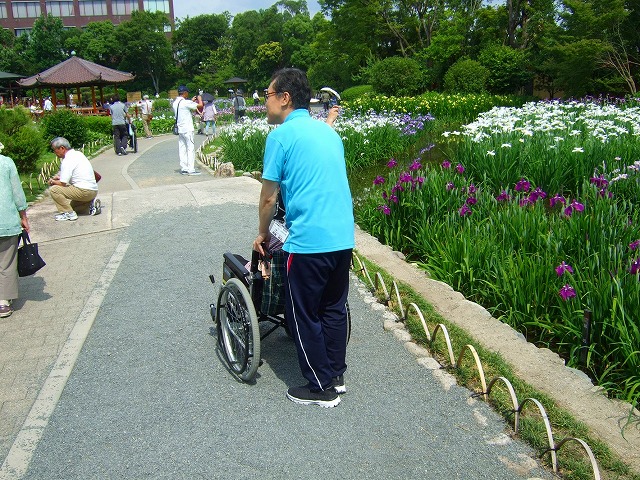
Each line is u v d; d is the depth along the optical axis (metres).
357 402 3.74
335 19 36.34
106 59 80.06
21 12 89.62
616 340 4.18
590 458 2.88
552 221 5.83
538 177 8.58
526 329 4.98
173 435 3.44
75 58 29.91
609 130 10.35
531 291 4.94
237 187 10.07
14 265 5.26
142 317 5.10
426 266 6.23
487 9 29.77
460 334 4.55
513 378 3.87
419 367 4.14
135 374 4.15
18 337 4.82
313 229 3.42
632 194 7.00
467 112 19.58
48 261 6.73
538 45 27.41
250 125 15.61
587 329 4.21
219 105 40.06
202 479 3.06
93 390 3.95
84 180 8.30
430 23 35.47
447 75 27.58
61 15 90.50
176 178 12.83
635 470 2.99
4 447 3.39
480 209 6.80
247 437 3.40
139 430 3.49
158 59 80.12
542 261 5.18
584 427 3.34
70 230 7.84
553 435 3.30
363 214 8.16
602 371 4.26
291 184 3.46
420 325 4.73
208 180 11.73
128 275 6.14
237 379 4.05
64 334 4.84
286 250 3.51
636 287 4.14
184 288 5.73
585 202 6.23
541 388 3.81
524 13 29.62
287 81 3.57
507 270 5.34
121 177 13.38
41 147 13.41
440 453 3.22
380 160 13.66
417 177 7.40
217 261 6.46
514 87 27.17
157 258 6.64
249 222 7.93
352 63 37.84
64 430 3.51
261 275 3.91
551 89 27.48
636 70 20.41
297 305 3.54
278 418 3.58
